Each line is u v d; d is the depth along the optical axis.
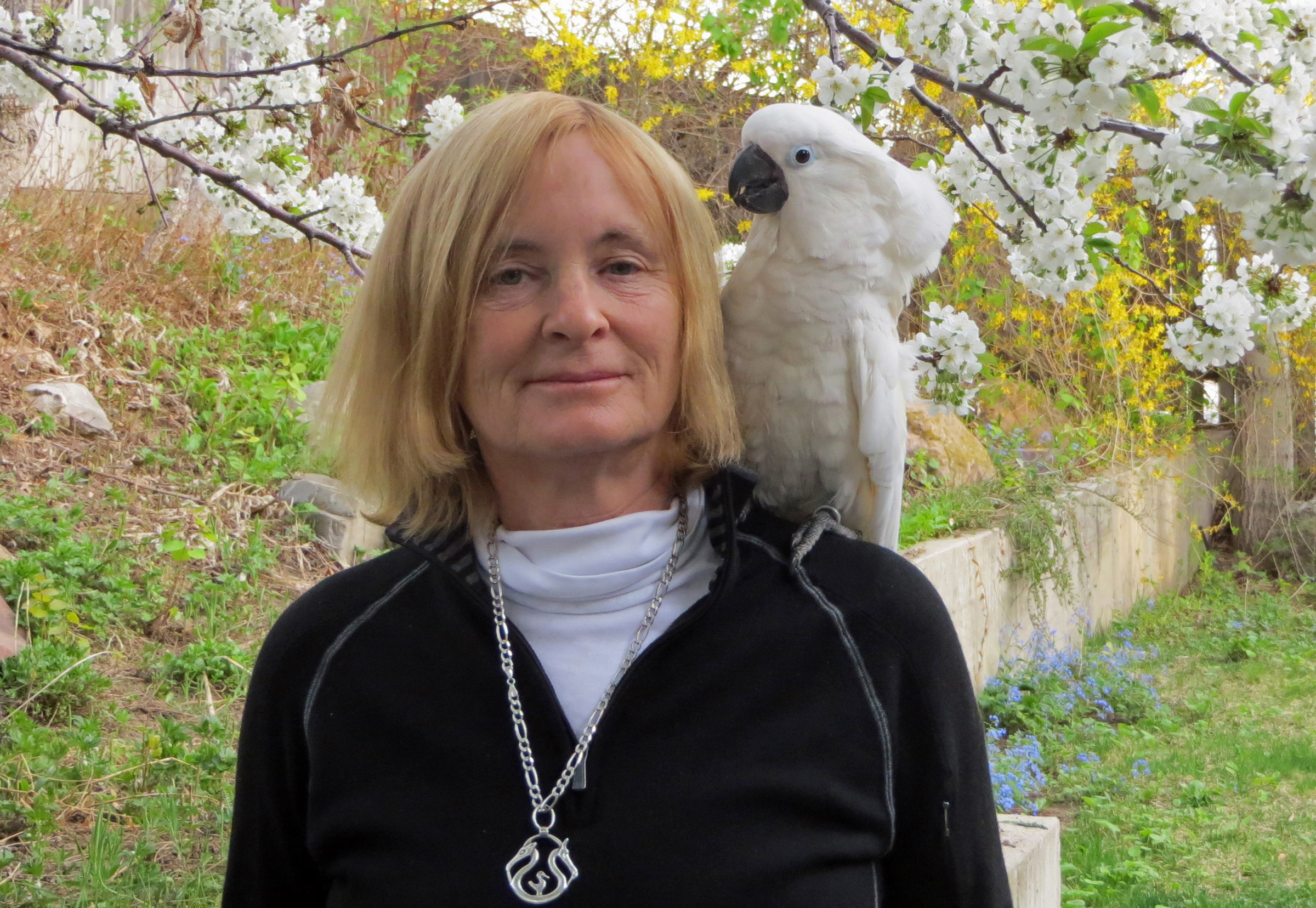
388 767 1.43
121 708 3.69
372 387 1.56
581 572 1.48
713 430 1.53
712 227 1.55
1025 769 5.26
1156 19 2.03
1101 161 2.26
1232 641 8.00
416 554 1.55
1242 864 4.52
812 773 1.38
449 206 1.43
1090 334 8.67
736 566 1.47
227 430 5.44
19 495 4.55
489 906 1.33
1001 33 2.18
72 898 2.78
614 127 1.45
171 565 4.50
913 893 1.48
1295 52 2.10
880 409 2.07
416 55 8.56
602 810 1.36
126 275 6.11
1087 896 4.18
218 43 4.81
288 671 1.52
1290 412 10.05
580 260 1.41
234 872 1.56
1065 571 7.09
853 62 5.62
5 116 6.04
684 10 8.43
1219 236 8.41
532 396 1.42
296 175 3.30
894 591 1.48
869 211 2.03
